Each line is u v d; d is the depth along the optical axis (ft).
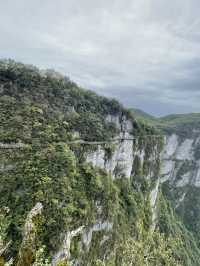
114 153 292.81
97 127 289.33
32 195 162.40
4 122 216.33
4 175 175.52
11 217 138.10
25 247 27.86
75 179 199.93
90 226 193.98
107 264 211.41
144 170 385.29
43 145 211.20
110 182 259.80
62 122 252.01
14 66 273.95
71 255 162.61
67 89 302.45
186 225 621.31
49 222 150.10
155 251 184.75
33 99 255.09
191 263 378.94
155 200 411.13
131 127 367.45
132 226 276.82
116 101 351.67
